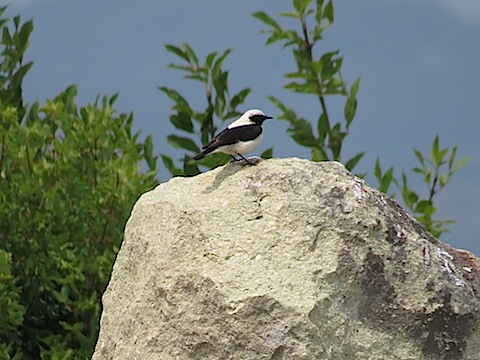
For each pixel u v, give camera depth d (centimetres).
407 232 1301
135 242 1362
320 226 1269
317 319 1222
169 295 1277
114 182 2098
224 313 1231
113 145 2205
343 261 1253
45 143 2238
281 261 1251
